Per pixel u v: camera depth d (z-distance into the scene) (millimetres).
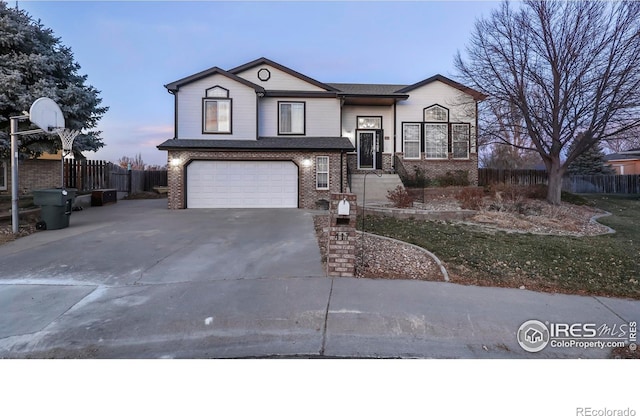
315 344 3141
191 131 13633
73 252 6078
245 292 4195
